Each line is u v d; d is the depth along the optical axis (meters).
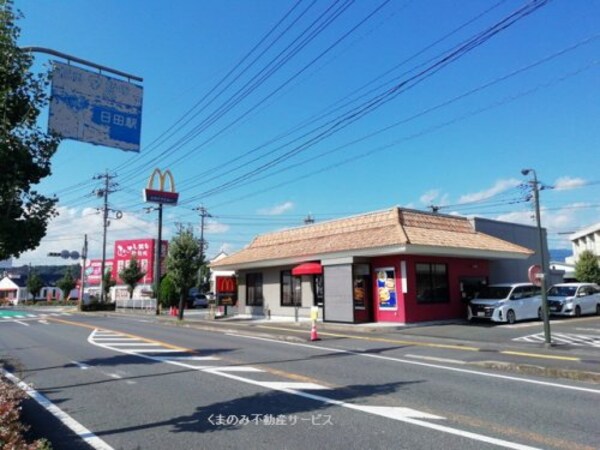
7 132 6.22
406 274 22.50
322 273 24.97
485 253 23.95
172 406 7.76
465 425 6.47
